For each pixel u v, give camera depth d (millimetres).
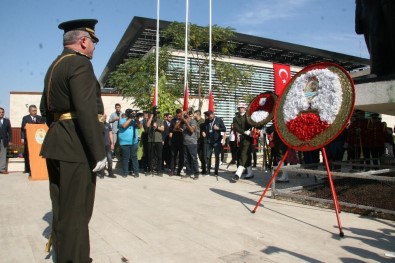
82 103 2561
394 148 12312
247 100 21703
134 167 9805
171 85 19062
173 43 20156
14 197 6461
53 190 3053
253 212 5023
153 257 3301
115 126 12320
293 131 4883
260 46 24219
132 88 17828
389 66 6352
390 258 3238
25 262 3240
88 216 2889
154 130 10133
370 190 5840
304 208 5359
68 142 2719
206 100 20297
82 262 2676
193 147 9352
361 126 10766
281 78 10719
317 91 4762
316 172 5543
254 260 3201
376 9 6430
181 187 7668
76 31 2902
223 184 8219
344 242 3705
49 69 2877
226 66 20922
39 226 4438
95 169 2654
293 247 3549
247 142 8594
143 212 5090
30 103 18562
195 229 4199
